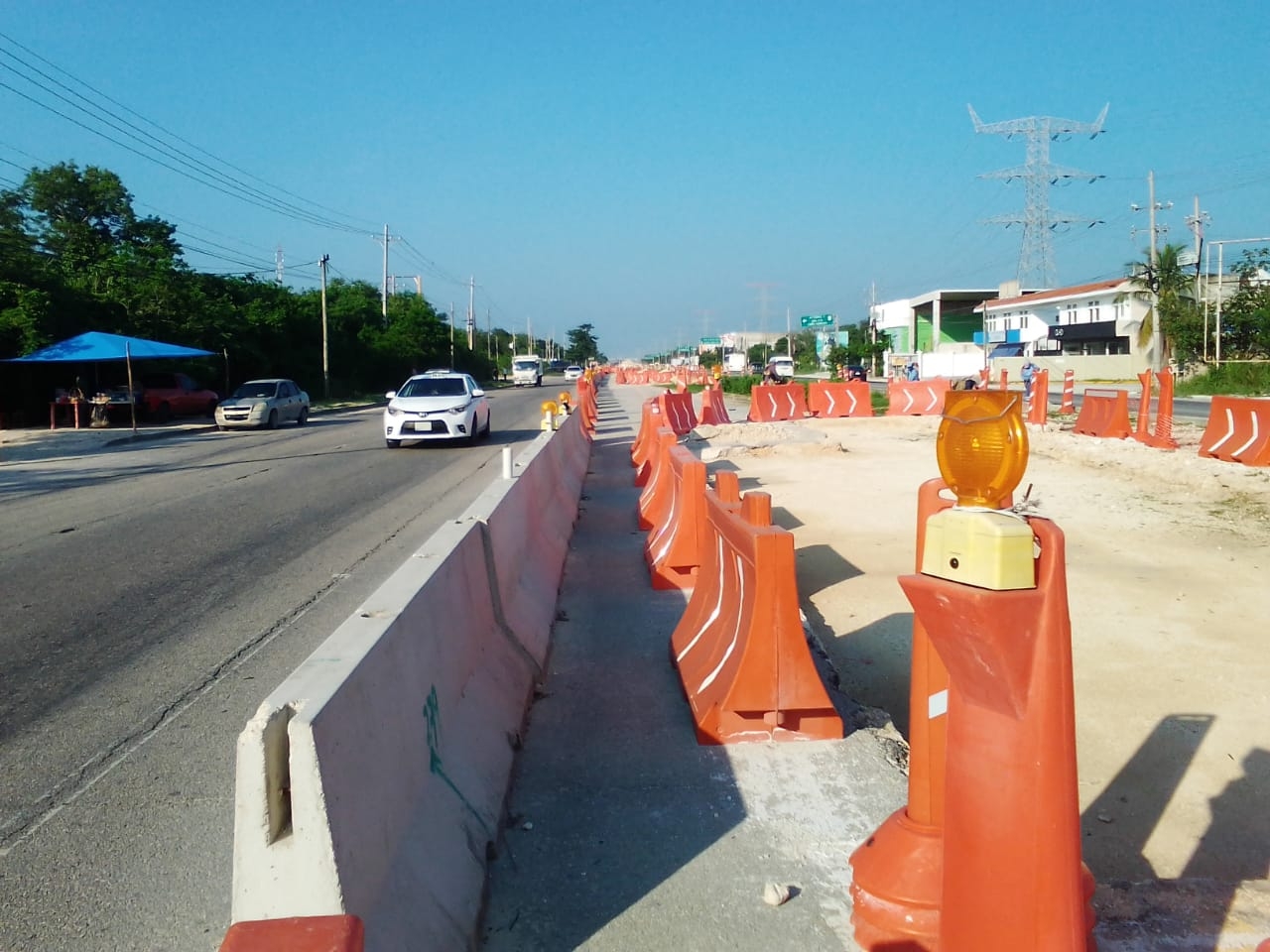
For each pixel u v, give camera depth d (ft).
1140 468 45.55
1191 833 13.43
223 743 16.07
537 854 12.17
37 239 119.44
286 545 32.81
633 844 12.41
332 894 7.88
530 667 18.02
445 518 37.63
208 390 114.32
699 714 15.74
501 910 10.92
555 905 11.03
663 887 11.41
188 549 32.40
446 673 12.85
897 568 28.19
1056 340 199.62
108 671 19.84
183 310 117.29
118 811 13.75
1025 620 7.53
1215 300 159.84
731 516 17.17
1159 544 30.19
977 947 7.99
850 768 14.53
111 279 113.70
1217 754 15.67
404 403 67.92
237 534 35.22
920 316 261.24
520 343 622.95
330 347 160.45
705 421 82.89
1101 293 187.93
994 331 236.43
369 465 57.72
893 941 9.68
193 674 19.54
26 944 10.73
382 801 9.24
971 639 7.66
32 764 15.42
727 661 16.10
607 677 18.83
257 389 95.91
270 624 23.12
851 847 12.25
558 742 15.69
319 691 8.63
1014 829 7.78
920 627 9.93
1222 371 128.16
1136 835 13.43
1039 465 49.29
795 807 13.32
